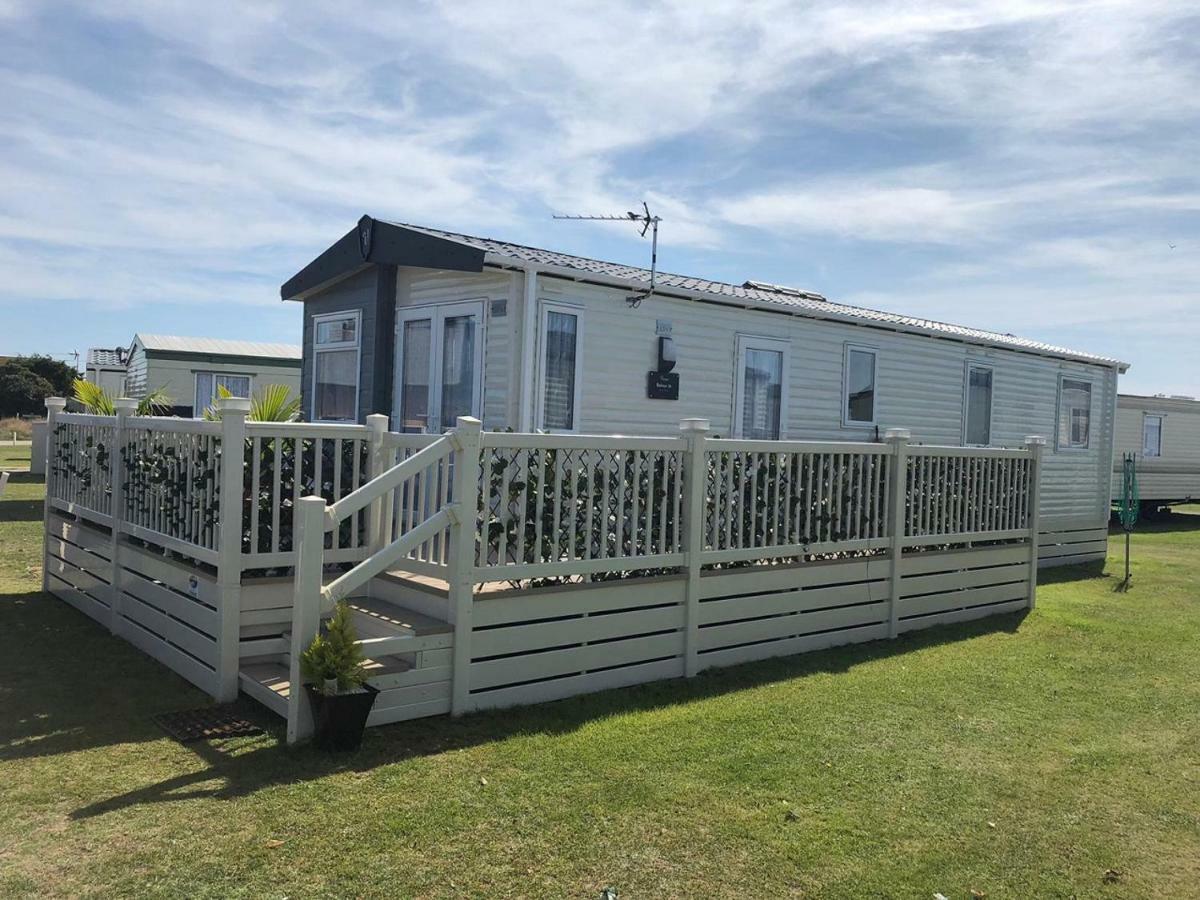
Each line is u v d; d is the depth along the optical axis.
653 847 3.41
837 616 6.90
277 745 4.27
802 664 6.29
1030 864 3.43
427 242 7.39
